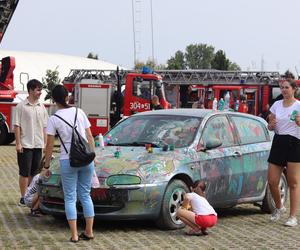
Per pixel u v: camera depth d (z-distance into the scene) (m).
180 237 7.68
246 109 31.64
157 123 9.15
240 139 9.38
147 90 26.08
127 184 7.65
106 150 8.53
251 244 7.42
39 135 9.49
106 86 24.95
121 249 6.92
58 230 7.95
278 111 8.71
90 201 7.35
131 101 26.08
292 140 8.64
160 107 20.11
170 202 7.98
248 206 10.55
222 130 9.19
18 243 7.14
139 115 9.59
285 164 8.77
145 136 8.95
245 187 9.26
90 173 7.29
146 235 7.74
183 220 7.84
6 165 15.88
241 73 33.09
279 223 8.95
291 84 8.57
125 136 9.11
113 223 8.47
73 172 7.13
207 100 32.88
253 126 9.82
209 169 8.59
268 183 9.05
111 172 7.76
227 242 7.49
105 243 7.22
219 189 8.76
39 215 8.91
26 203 8.91
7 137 23.38
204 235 7.84
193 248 7.08
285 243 7.53
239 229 8.41
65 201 7.24
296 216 9.54
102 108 24.98
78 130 7.12
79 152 7.01
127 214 7.67
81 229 8.02
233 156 9.02
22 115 9.42
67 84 32.25
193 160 8.38
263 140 9.83
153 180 7.79
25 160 9.45
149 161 8.00
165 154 8.26
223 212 9.88
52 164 8.30
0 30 20.67
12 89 23.66
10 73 23.59
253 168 9.38
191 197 7.88
